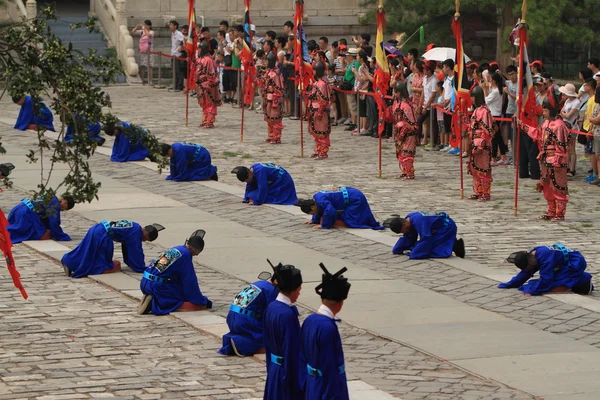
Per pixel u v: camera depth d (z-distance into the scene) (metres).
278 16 55.19
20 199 26.30
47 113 37.53
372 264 20.72
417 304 17.97
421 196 27.33
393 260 21.05
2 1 49.38
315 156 32.78
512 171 31.14
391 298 18.31
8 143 34.97
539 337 16.17
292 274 12.00
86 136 14.51
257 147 34.75
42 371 14.28
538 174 29.69
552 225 24.20
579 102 29.72
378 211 25.47
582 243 22.48
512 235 23.19
